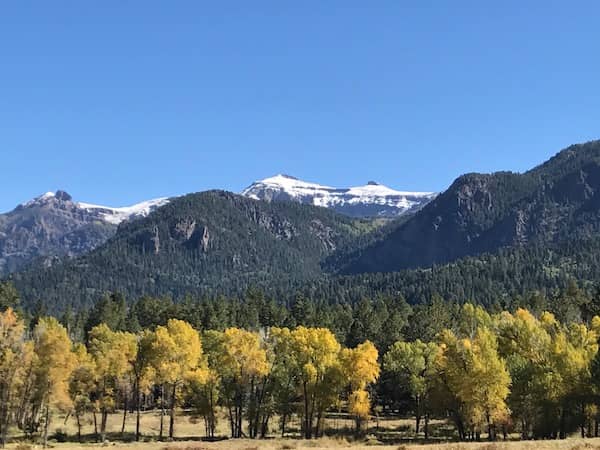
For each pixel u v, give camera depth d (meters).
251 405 88.50
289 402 92.31
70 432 89.56
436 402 86.56
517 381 74.44
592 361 66.75
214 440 82.50
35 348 76.94
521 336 82.19
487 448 48.38
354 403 87.75
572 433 73.44
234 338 85.81
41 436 82.75
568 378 69.81
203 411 88.00
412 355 96.00
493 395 71.44
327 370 86.94
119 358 85.12
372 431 95.25
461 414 79.50
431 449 50.72
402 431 96.38
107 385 89.69
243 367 85.31
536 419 73.12
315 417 99.12
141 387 90.38
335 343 88.38
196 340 84.81
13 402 76.88
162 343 82.62
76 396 85.06
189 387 88.44
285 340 88.12
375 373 88.12
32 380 75.88
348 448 56.59
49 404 76.38
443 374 83.31
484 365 71.81
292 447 63.56
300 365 86.75
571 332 88.62
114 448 63.25
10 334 75.31
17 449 66.25
